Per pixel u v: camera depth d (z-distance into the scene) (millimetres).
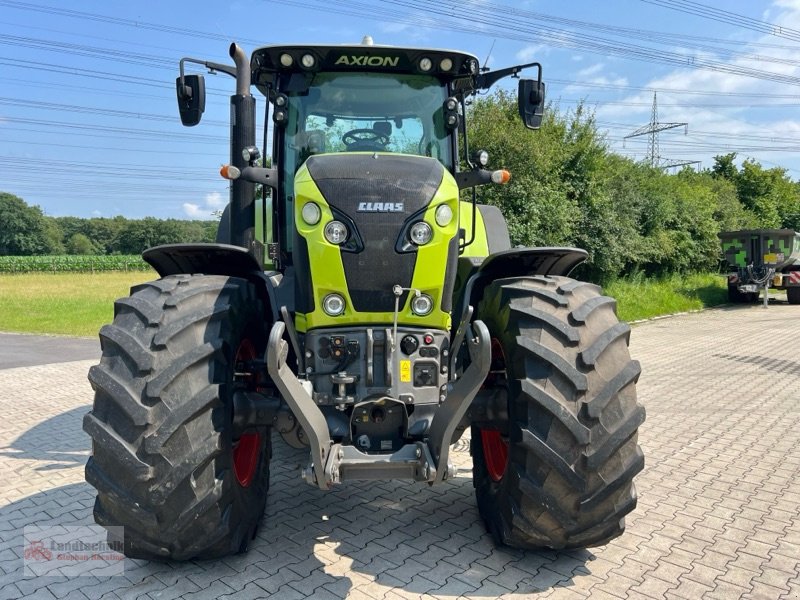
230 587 3039
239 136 5117
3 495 4266
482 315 3508
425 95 4039
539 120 4160
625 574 3191
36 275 40281
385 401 2994
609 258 16422
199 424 2789
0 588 3039
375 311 3043
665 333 13250
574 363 2906
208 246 3184
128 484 2730
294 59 3863
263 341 3512
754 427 5992
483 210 5328
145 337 2805
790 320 15461
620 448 2912
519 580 3119
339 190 3055
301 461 5066
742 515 3936
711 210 23641
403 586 3055
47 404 7062
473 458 3830
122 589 3023
